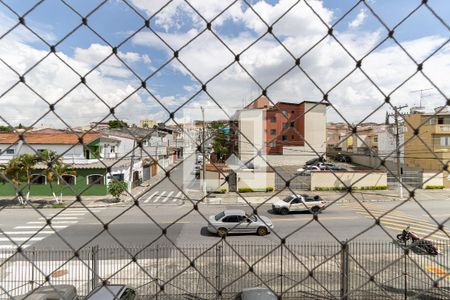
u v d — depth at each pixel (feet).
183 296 23.62
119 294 19.01
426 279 25.46
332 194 66.28
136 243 36.58
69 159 65.00
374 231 41.81
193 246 34.96
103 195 66.23
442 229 6.53
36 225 45.73
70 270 28.22
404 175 75.05
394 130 64.54
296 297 23.47
